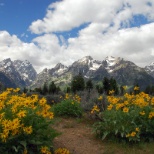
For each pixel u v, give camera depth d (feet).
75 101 52.13
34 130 27.02
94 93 56.80
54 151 28.30
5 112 27.27
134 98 40.70
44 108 28.40
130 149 32.65
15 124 23.58
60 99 65.62
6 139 24.63
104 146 33.76
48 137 28.12
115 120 35.65
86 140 35.81
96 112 45.44
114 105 40.37
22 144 24.91
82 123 44.62
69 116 49.24
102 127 36.73
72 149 32.04
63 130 40.16
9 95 34.55
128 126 35.14
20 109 27.73
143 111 36.06
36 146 26.89
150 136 35.42
